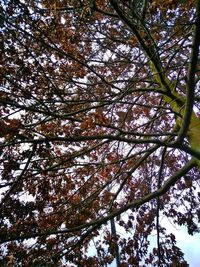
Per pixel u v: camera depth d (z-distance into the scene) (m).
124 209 9.97
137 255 12.38
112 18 11.18
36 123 8.40
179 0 7.15
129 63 11.03
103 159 11.52
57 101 9.02
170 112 9.26
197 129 10.30
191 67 8.11
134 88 11.05
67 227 10.48
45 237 10.16
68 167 9.48
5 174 8.61
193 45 7.79
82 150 10.41
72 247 10.16
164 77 9.96
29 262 9.80
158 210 12.23
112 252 12.02
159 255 12.38
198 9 7.33
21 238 8.71
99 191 10.76
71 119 8.30
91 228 9.98
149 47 9.26
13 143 7.98
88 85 9.84
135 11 9.17
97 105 9.30
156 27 8.80
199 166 9.62
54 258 9.97
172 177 9.86
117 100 9.07
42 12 8.98
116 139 8.38
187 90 8.41
